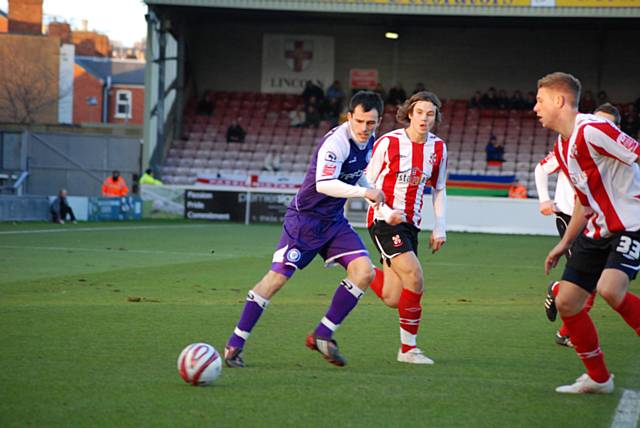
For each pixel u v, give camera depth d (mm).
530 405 8297
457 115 58938
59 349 10750
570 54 61000
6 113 82938
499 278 21641
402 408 8086
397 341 11977
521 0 48375
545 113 8766
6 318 13188
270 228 41938
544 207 12672
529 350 11445
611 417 7887
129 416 7605
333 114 59406
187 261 24125
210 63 63344
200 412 7789
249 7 50312
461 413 7941
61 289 17125
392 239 10766
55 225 39406
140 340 11523
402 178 10961
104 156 58656
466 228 44594
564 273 8977
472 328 13328
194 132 59250
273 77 63188
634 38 60062
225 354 9977
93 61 99938
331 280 20203
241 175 51844
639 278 23375
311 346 10148
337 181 9867
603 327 13781
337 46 62812
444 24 60781
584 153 8602
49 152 58375
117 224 42125
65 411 7734
